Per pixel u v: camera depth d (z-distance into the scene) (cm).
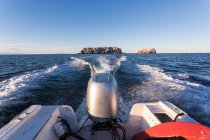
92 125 237
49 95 735
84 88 820
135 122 262
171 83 899
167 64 2692
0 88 882
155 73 1243
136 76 1069
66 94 734
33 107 240
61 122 230
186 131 178
